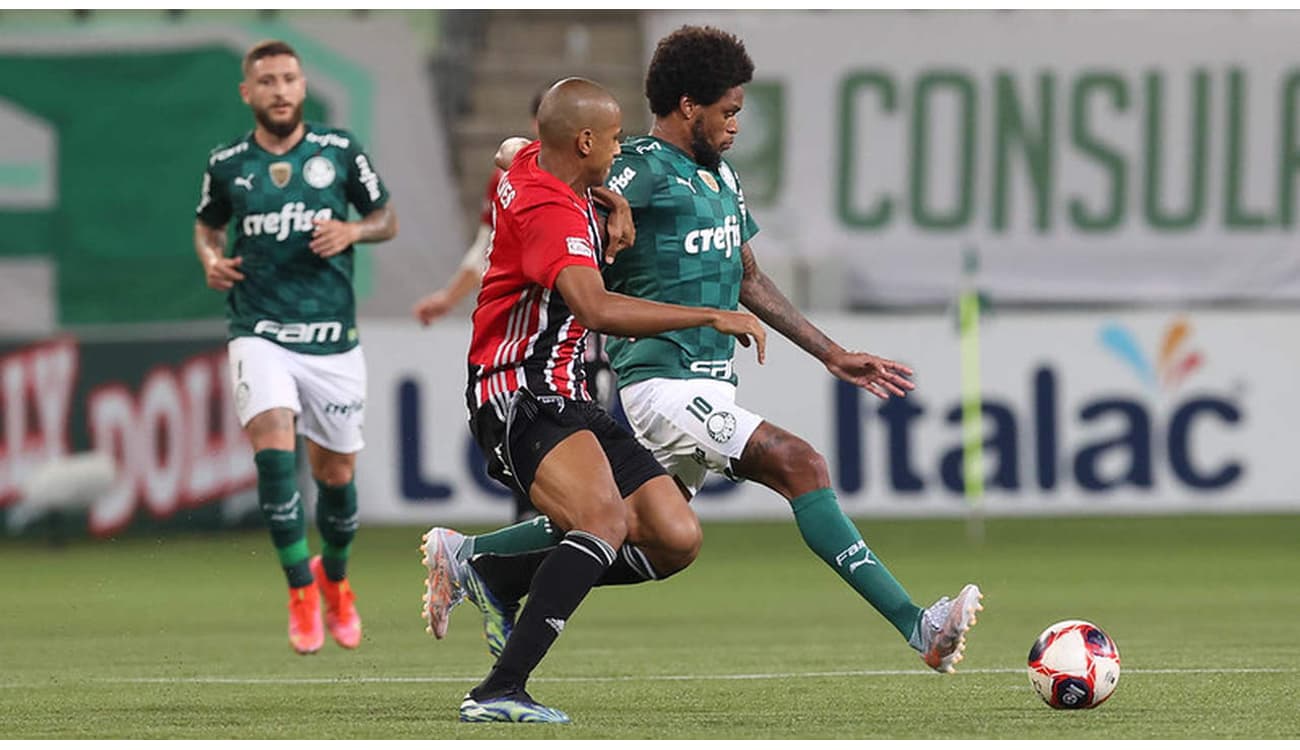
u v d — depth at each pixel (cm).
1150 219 5306
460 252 5341
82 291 5238
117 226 5244
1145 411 4875
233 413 4812
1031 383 4869
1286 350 4859
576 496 1784
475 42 5950
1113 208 5316
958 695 2064
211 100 5256
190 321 5244
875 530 5388
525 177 1788
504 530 2041
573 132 1781
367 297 5322
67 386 4853
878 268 5338
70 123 5231
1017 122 5309
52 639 2927
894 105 5316
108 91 5231
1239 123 5281
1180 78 5284
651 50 5459
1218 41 5269
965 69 5306
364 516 4819
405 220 5325
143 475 4853
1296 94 5272
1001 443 4881
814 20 5303
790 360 4850
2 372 4844
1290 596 3519
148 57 5244
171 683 2264
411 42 5325
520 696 1789
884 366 2080
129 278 5241
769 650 2659
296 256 2598
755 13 5359
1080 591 3634
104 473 4859
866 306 5353
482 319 1841
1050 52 5294
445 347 4831
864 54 5309
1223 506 4881
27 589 3919
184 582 4100
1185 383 4872
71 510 4878
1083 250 5322
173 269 5247
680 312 1708
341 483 2639
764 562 4550
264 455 2542
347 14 5562
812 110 5322
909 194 5331
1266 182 5294
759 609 3409
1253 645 2631
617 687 2170
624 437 1900
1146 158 5303
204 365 4822
